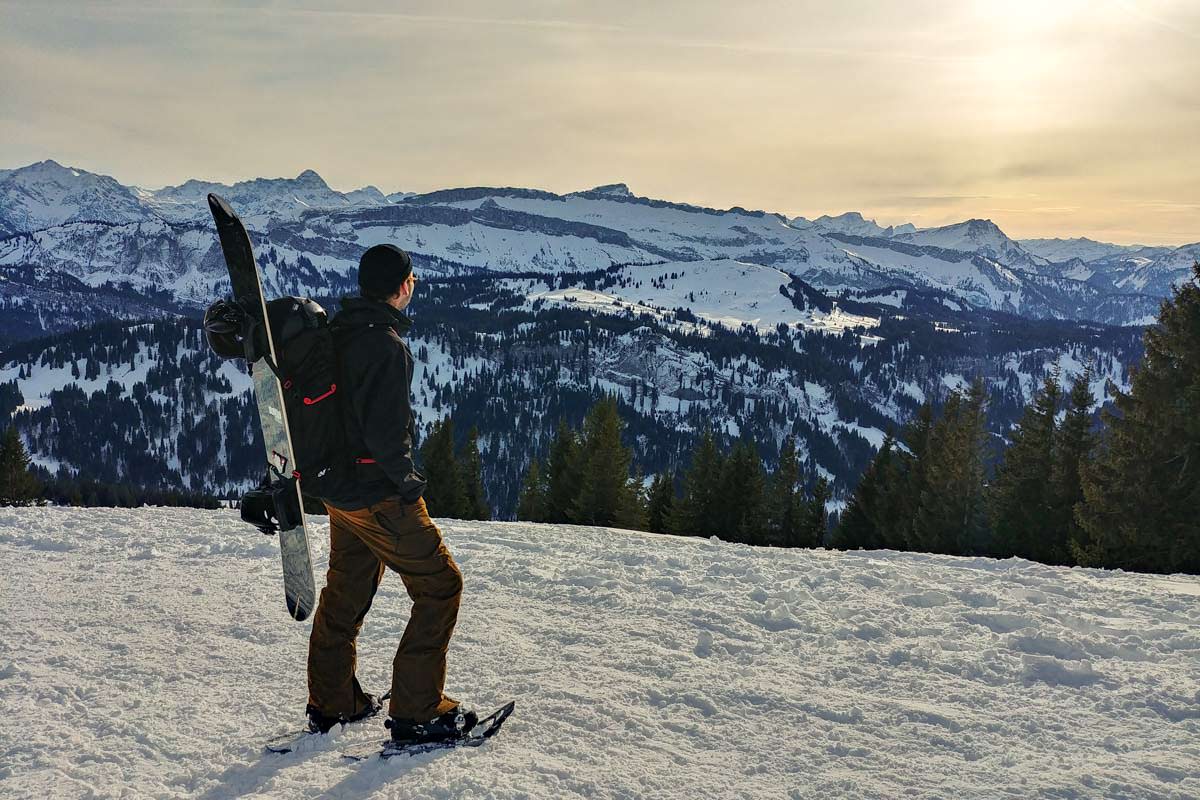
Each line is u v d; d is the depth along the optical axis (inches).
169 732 123.4
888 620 182.2
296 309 109.3
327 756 115.6
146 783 107.3
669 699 135.8
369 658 159.6
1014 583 222.5
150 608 192.9
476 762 112.0
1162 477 666.2
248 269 105.3
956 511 1360.7
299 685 144.2
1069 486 991.0
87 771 110.2
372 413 107.0
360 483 110.6
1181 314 679.7
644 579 221.6
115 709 132.3
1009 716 128.7
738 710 131.3
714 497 1667.1
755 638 170.9
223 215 104.0
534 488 2043.6
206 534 293.4
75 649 162.1
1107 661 155.4
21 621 181.0
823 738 121.0
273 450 107.5
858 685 143.9
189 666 153.2
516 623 181.0
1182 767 108.7
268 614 188.1
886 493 1526.8
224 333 108.0
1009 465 1146.7
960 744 118.6
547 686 140.7
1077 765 110.8
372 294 111.3
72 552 263.7
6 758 113.8
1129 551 689.0
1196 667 150.3
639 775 108.4
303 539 107.9
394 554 115.2
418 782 106.3
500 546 282.0
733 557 262.2
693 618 184.1
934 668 152.1
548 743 118.5
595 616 186.7
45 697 136.8
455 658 157.0
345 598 124.7
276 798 103.3
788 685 142.9
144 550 263.4
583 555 263.9
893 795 103.0
